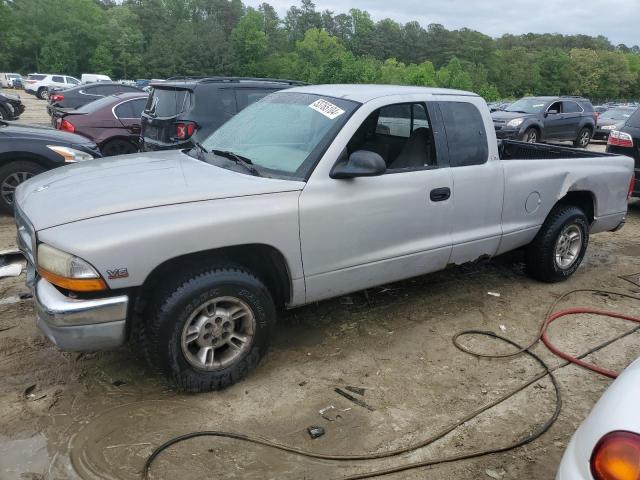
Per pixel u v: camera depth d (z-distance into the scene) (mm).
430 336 4289
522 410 3412
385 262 3959
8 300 4512
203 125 7695
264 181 3477
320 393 3471
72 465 2764
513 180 4715
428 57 132500
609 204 5637
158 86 8242
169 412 3207
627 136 8164
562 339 4367
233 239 3225
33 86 42156
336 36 132250
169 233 3021
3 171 6746
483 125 4559
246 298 3363
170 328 3141
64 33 90625
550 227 5199
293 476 2770
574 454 1964
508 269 5867
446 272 5672
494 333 4371
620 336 4445
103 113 10547
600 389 3684
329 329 4316
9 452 2828
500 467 2918
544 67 126000
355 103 3896
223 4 126000
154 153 4371
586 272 5957
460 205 4344
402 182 3955
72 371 3570
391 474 2826
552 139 17656
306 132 3857
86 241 2863
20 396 3287
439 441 3094
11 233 6273
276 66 97312
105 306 2934
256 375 3627
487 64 124875
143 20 109375
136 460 2826
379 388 3562
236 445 2967
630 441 1793
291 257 3492
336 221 3631
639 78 135375
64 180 3582
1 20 86562
